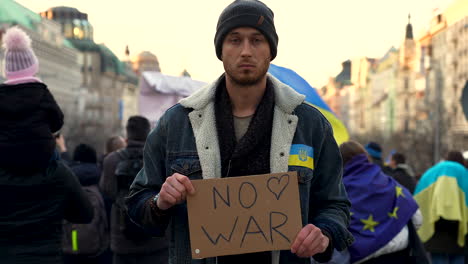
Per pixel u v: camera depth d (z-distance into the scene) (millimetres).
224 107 1887
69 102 92000
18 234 2900
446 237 6199
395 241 3889
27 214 2916
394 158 7941
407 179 7621
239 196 1752
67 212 3154
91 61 108188
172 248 1896
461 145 66438
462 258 6379
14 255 2881
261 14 1805
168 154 1910
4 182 2867
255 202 1751
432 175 6250
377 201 3930
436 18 80438
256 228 1742
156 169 1943
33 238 2936
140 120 4941
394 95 103250
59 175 2994
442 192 6082
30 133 2873
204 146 1854
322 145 1930
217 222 1741
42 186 2939
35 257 2918
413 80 99812
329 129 1950
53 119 3035
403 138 85688
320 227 1816
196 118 1888
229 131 1867
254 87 1866
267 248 1738
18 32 2965
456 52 75250
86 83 105750
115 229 4879
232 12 1810
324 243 1728
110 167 4895
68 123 89562
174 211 1878
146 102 9430
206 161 1839
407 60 100938
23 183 2896
